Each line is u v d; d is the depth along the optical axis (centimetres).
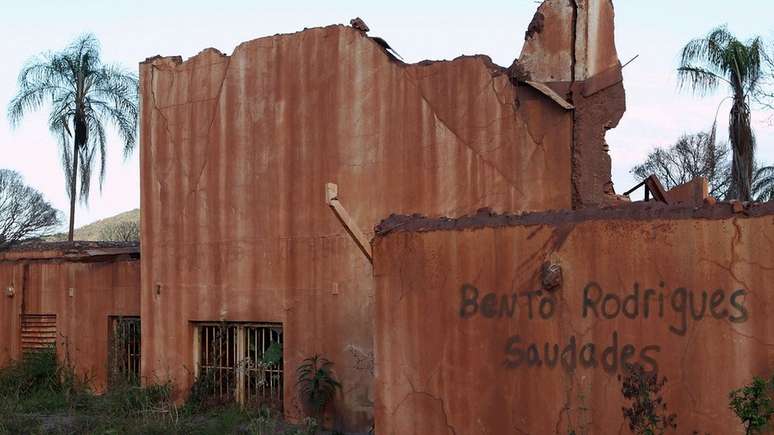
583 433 761
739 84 2116
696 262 727
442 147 1146
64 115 2822
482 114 1116
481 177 1111
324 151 1253
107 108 2848
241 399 1312
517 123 1087
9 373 1623
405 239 878
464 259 842
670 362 731
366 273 1199
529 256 807
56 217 4531
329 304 1232
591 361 766
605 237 769
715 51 2130
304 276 1259
